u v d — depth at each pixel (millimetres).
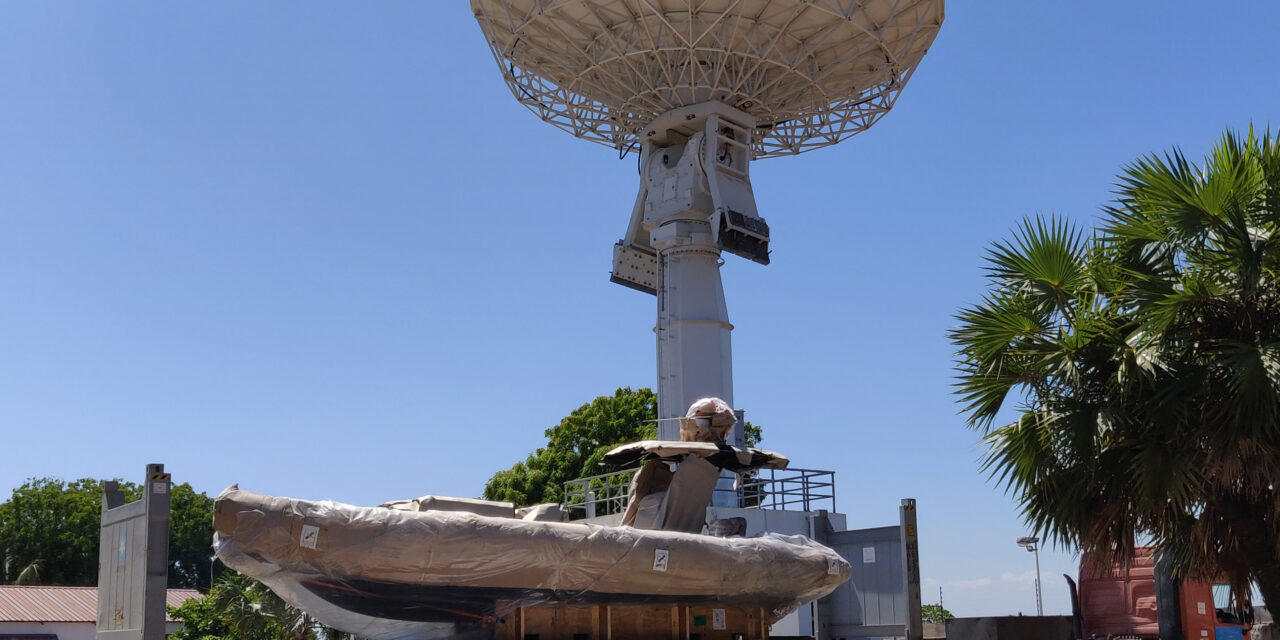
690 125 27844
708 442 12242
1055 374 13125
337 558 8906
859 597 17703
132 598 11758
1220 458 12047
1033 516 13656
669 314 27547
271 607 32906
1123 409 12664
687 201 27328
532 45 26859
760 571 10547
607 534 9875
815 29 26172
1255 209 12680
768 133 29781
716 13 25422
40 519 65938
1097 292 13648
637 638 10430
